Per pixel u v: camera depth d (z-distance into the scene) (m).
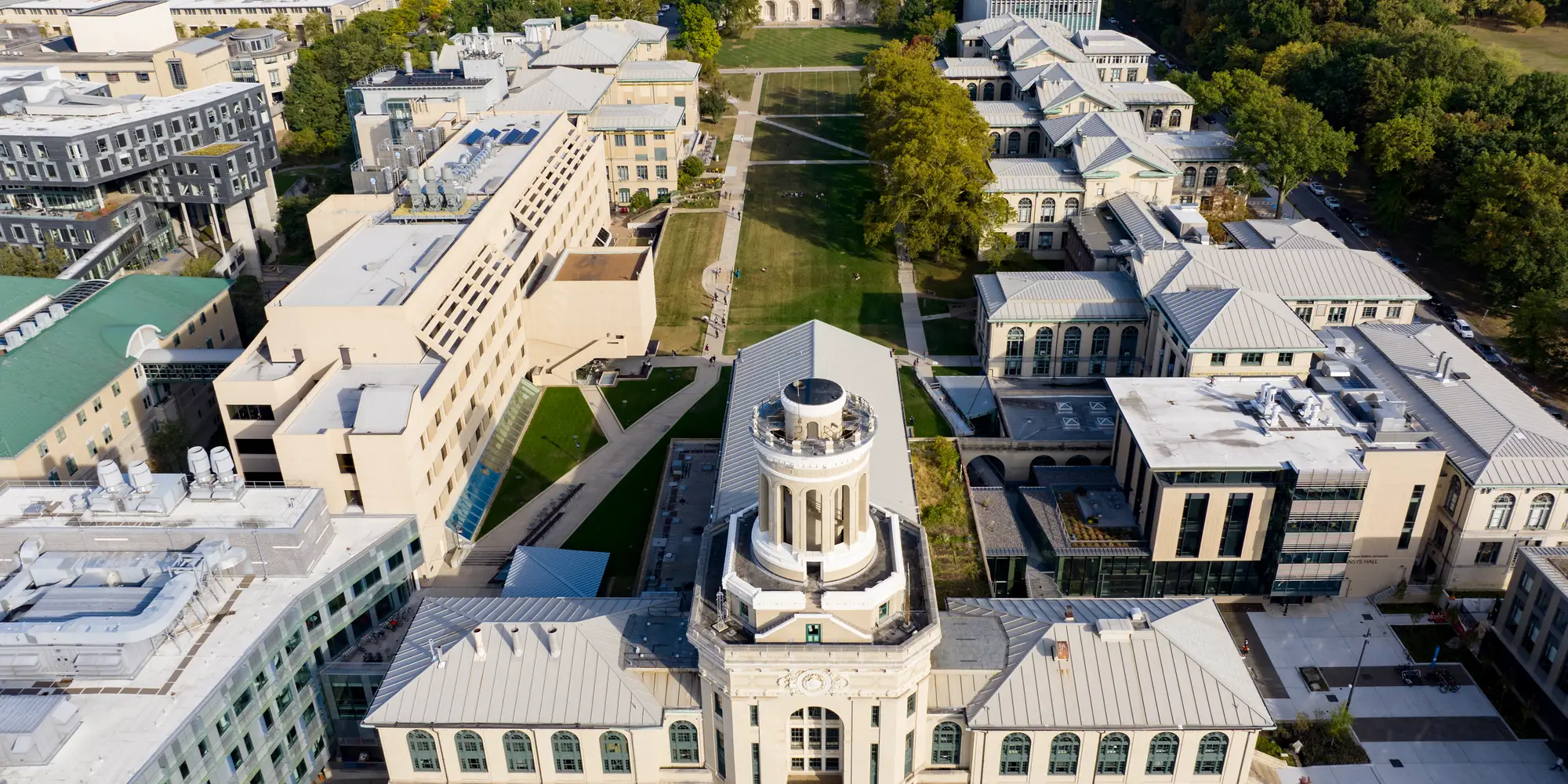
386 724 75.69
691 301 174.12
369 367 115.19
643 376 150.62
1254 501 100.25
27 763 68.94
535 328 145.88
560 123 179.38
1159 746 76.25
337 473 102.88
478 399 125.62
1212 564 104.25
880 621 72.38
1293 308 135.25
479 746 77.00
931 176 170.88
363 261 127.00
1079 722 75.12
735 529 77.00
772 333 163.00
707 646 71.25
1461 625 101.75
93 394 120.12
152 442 124.94
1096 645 78.69
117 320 133.00
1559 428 107.19
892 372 113.56
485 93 190.12
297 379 111.50
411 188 138.62
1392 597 106.06
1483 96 194.12
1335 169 189.00
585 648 79.00
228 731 76.75
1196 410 107.81
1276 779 87.06
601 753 77.31
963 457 121.50
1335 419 105.31
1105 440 119.81
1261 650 100.44
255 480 113.94
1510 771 87.75
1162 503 100.44
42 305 142.50
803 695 71.81
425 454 106.69
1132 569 105.12
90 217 177.75
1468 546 104.00
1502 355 151.12
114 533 86.31
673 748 78.44
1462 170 173.75
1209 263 139.25
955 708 76.06
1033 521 110.12
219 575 85.06
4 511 89.81
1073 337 144.12
